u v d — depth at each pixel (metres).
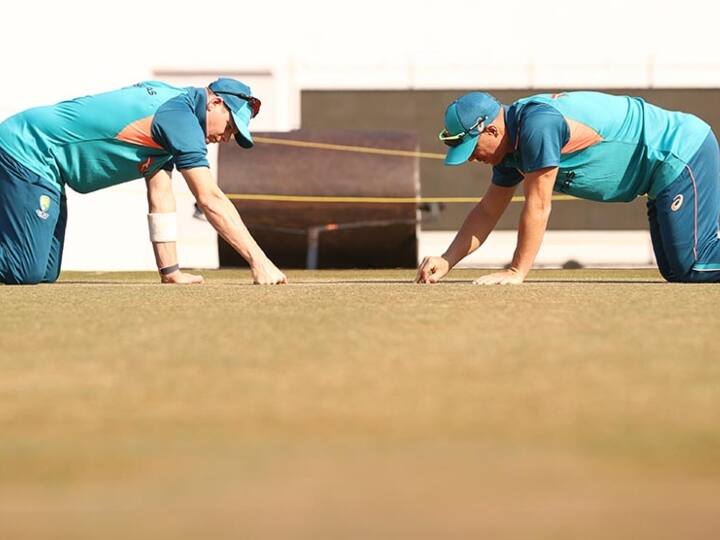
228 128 19.34
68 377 7.68
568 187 19.62
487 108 17.98
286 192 35.25
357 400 6.67
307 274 30.84
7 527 4.02
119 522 4.04
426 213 43.41
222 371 7.87
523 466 4.88
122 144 19.55
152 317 11.88
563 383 7.27
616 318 11.52
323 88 44.25
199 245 40.62
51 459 5.14
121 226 37.72
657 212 20.19
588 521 4.01
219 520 4.04
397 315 11.91
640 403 6.55
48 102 37.88
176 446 5.41
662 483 4.56
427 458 5.06
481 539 3.83
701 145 19.89
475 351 8.83
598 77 44.19
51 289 17.69
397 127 44.47
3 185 19.56
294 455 5.15
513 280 18.75
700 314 12.00
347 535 3.87
